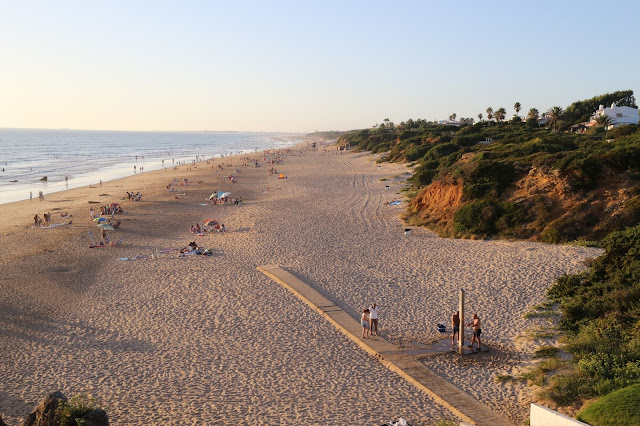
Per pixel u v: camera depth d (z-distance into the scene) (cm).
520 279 2558
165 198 6153
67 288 2650
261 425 1379
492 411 1398
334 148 19125
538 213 3406
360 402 1497
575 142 6366
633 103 12638
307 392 1569
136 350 1905
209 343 1959
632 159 3366
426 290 2516
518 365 1691
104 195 6581
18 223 4628
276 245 3538
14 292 2583
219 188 7194
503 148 5978
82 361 1819
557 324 1992
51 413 1255
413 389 1568
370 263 3022
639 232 2234
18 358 1848
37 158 15725
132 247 3600
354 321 2138
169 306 2367
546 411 1213
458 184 4041
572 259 2775
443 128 13438
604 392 1352
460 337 1792
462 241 3425
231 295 2505
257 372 1714
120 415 1447
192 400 1530
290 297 2462
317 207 5172
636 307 1889
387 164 10281
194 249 3422
